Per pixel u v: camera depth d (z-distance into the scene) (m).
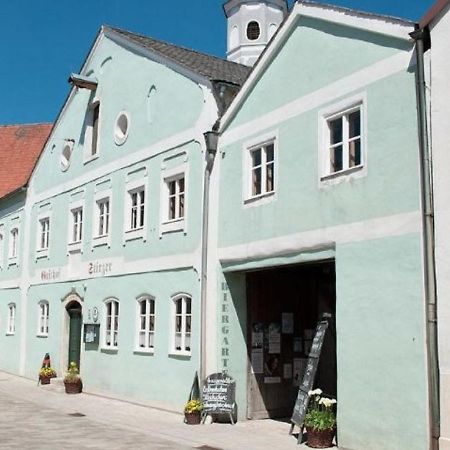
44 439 11.52
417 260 9.69
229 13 25.77
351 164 11.21
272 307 14.62
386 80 10.52
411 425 9.53
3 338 25.81
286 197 12.43
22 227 25.27
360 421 10.34
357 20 11.10
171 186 16.42
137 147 17.70
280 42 12.97
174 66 16.44
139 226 17.42
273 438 11.86
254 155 13.73
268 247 12.77
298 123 12.34
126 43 18.78
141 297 16.83
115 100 19.11
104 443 11.23
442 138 9.50
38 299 23.12
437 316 9.31
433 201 9.54
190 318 15.05
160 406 15.55
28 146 38.09
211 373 13.97
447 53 9.55
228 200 14.11
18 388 20.27
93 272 19.30
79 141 21.16
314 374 11.63
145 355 16.38
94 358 18.72
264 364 14.33
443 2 9.54
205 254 14.57
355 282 10.70
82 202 20.52
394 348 9.91
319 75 11.96
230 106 14.30
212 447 11.05
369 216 10.58
